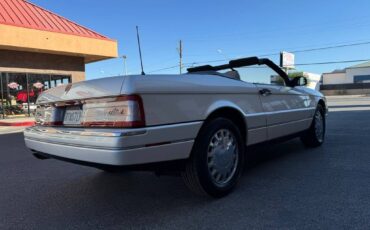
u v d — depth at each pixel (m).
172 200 3.89
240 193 4.01
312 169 4.92
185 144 3.49
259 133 4.55
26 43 17.61
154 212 3.57
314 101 6.21
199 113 3.66
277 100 4.99
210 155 3.79
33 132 4.25
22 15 18.61
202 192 3.77
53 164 6.11
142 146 3.17
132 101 3.18
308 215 3.30
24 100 19.53
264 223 3.17
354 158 5.47
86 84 3.54
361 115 12.78
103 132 3.21
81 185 4.68
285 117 5.14
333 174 4.62
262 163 5.39
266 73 5.22
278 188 4.14
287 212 3.40
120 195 4.17
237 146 4.11
